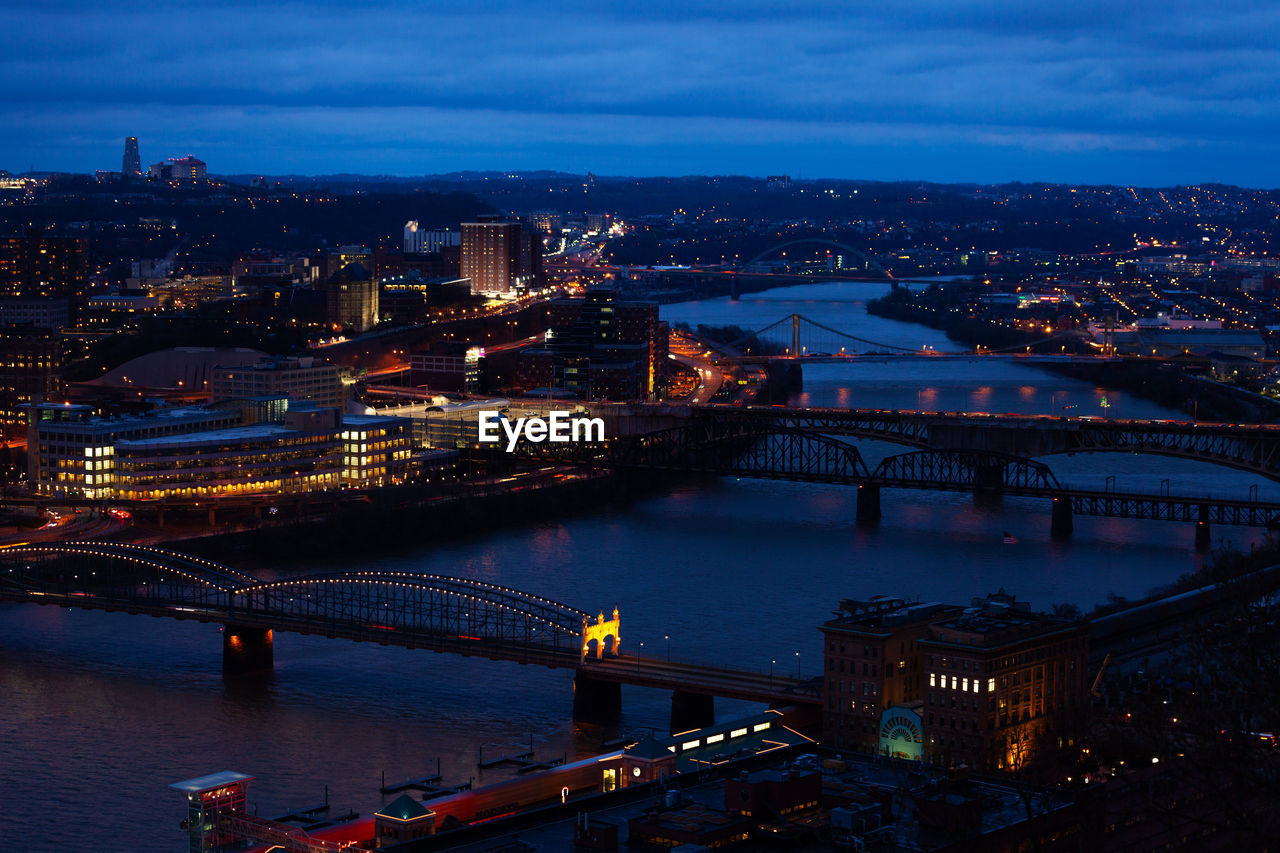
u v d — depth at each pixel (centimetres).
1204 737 17100
